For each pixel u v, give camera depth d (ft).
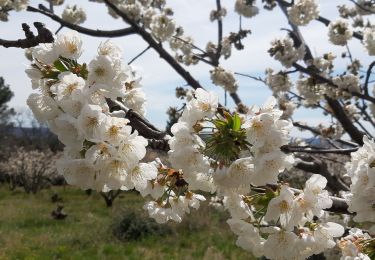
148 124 1.36
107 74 1.22
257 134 1.21
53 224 11.12
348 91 3.84
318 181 1.25
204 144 1.25
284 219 1.25
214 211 10.56
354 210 1.38
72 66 1.28
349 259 1.58
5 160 25.14
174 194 1.61
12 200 16.08
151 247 8.71
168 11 5.30
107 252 8.39
